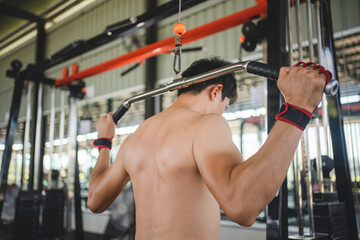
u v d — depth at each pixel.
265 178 0.55
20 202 3.19
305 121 0.58
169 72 4.93
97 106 6.39
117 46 5.73
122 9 5.71
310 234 1.30
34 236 3.23
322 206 1.29
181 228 0.70
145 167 0.81
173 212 0.71
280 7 1.29
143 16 2.08
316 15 1.54
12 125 3.07
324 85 0.57
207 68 0.91
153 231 0.74
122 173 0.94
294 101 0.58
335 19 3.39
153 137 0.82
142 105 5.77
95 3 6.22
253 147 4.77
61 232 3.48
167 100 4.80
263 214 3.88
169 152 0.75
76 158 3.12
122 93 5.72
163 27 5.03
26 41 7.87
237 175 0.57
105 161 1.07
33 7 6.55
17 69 3.19
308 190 1.37
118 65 2.66
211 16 4.54
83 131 3.54
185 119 0.79
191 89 0.90
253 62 0.69
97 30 6.16
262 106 4.75
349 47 3.27
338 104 1.51
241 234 3.87
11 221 4.32
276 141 0.57
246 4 4.20
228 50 4.39
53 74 7.10
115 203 3.30
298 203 1.33
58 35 7.06
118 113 1.11
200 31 2.06
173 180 0.73
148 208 0.77
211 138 0.67
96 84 6.22
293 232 3.22
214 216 0.73
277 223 1.06
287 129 0.57
